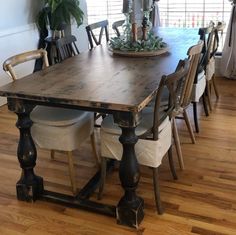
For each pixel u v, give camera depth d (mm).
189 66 2268
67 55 3033
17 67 4125
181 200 2273
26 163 2227
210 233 1974
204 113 3605
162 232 1989
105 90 1956
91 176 2596
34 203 2283
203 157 2791
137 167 1969
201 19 4898
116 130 2064
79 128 2297
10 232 2029
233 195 2312
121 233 1990
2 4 3984
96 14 5391
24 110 2080
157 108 1923
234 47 4574
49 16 4539
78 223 2086
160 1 4969
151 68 2393
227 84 4527
